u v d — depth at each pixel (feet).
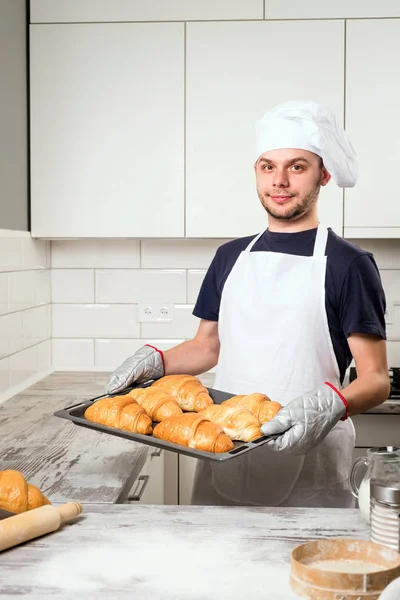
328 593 2.66
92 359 8.89
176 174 7.70
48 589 2.80
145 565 3.00
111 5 7.60
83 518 3.54
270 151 5.15
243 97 7.59
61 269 8.80
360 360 4.94
